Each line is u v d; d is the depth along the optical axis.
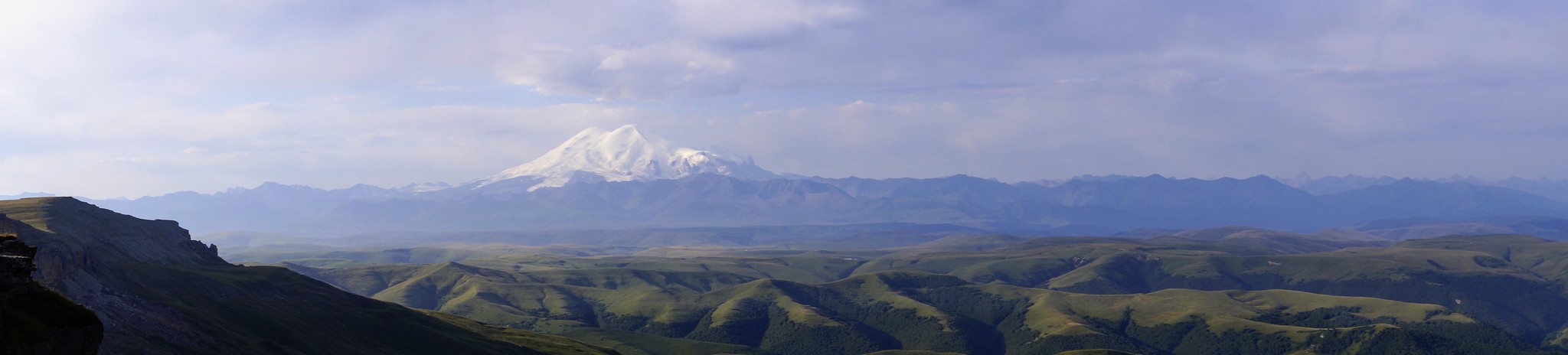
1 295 114.81
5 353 107.81
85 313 123.62
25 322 114.00
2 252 120.94
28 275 120.88
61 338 117.75
